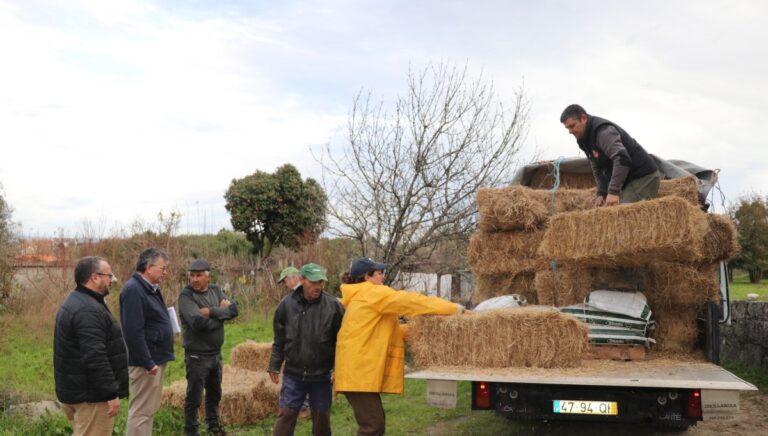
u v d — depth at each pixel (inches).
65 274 463.5
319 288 185.2
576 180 293.4
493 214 247.4
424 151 351.3
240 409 241.4
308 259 522.6
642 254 183.0
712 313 198.4
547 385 172.4
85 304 153.3
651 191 215.5
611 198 207.8
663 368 183.5
